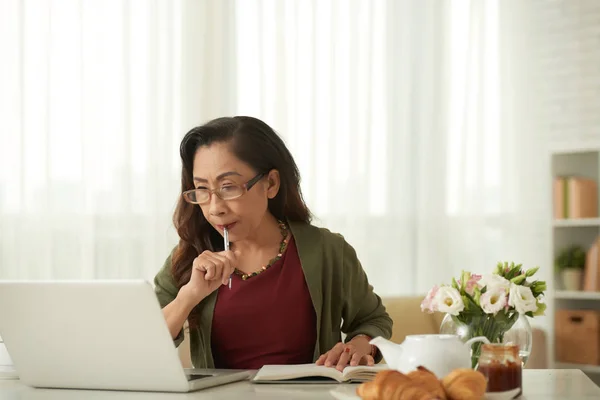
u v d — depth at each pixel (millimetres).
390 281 4688
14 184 4371
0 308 1599
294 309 2029
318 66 4637
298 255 2076
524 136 4785
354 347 1822
